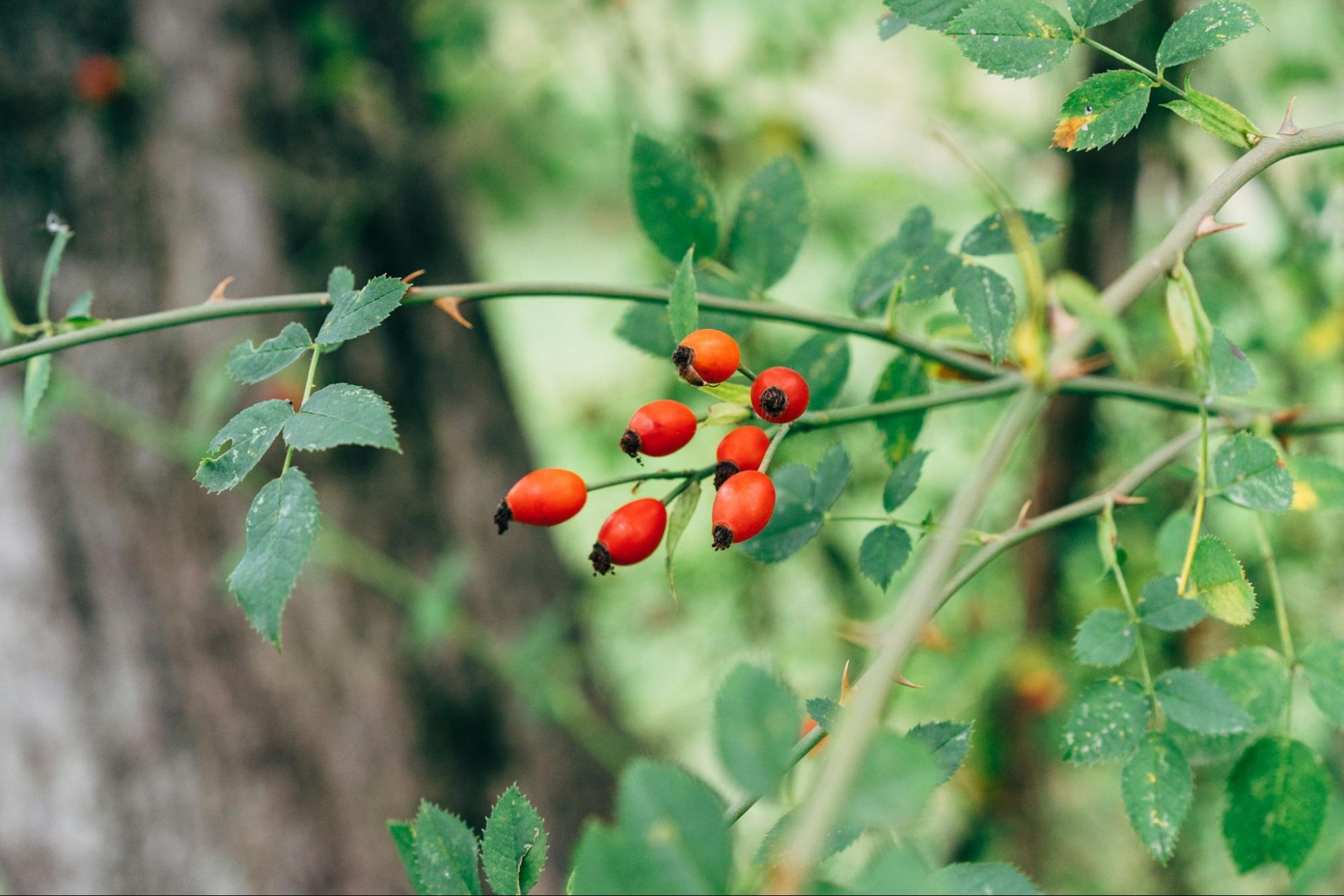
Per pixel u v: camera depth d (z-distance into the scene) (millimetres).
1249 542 3682
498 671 5031
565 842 5004
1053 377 1218
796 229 2031
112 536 4188
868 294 2029
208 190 4566
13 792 4027
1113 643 1527
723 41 5613
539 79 5828
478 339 5773
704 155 5195
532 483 1450
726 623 5832
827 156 5184
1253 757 1569
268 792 4281
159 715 4172
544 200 7199
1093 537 3955
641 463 1475
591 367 8281
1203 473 1431
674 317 1475
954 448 4766
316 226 4840
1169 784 1435
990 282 1690
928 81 5098
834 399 2041
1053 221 1713
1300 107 4195
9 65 4270
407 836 1252
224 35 4719
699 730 6051
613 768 5066
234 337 4453
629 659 6676
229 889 4129
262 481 4508
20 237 4223
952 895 927
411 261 5344
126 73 4441
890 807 785
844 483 1746
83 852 4027
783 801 800
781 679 783
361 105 5129
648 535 1457
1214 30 1417
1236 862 1587
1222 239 3809
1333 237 3645
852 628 2178
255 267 4586
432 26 5566
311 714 4445
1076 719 1496
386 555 4820
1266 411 1921
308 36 4875
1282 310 3949
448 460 5238
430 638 3924
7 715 4035
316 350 1368
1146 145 3680
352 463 4855
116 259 4340
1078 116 1470
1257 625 3631
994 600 4480
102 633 4145
